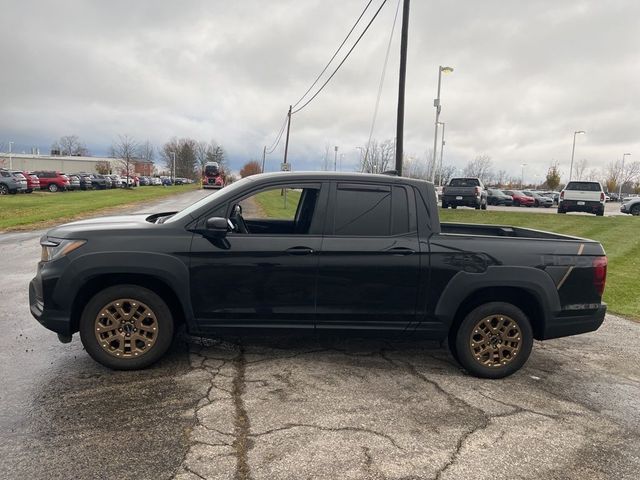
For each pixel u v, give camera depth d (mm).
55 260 4059
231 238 4148
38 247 11234
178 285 4102
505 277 4270
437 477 2863
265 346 4957
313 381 4145
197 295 4141
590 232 17031
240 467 2871
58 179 39938
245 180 4449
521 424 3555
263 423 3398
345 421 3473
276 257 4141
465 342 4344
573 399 4043
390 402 3812
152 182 76688
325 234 4230
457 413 3682
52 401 3637
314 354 4789
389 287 4230
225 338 5145
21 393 3760
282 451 3057
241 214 5168
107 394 3771
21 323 5496
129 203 28141
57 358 4492
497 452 3164
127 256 4031
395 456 3059
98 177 49375
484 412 3721
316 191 4309
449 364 4699
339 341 5199
